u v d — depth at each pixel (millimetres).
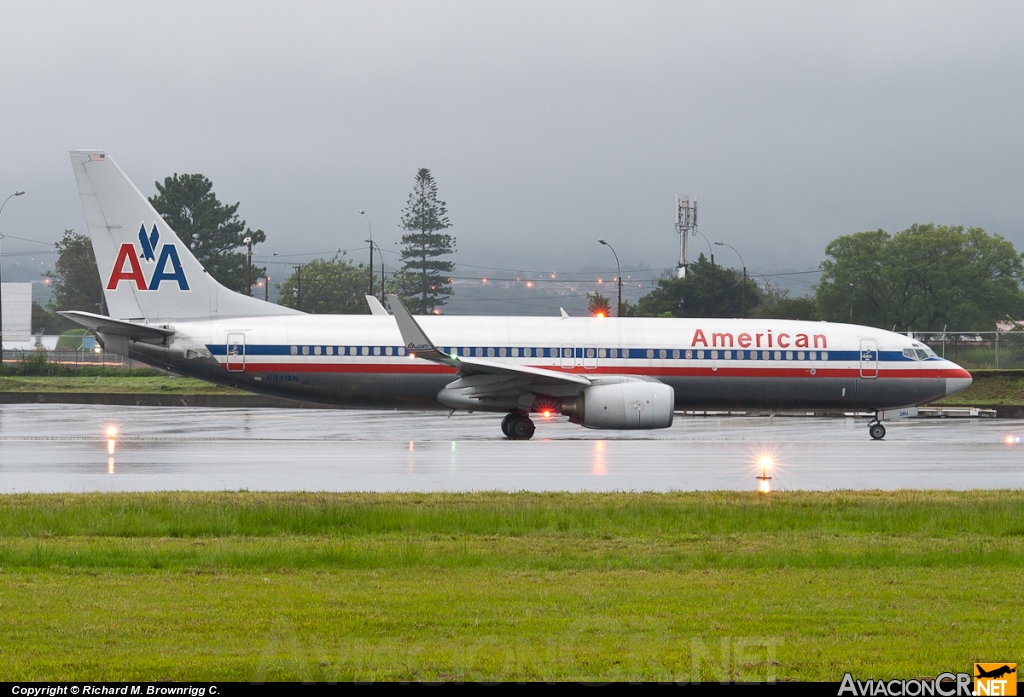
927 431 158625
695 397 140500
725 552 61156
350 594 49031
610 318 142750
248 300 139000
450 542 64562
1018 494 84125
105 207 136250
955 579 53781
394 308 125812
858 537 67125
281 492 82125
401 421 172500
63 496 77812
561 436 142875
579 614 45594
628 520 71062
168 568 55344
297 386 135125
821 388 141250
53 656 38719
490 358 136500
